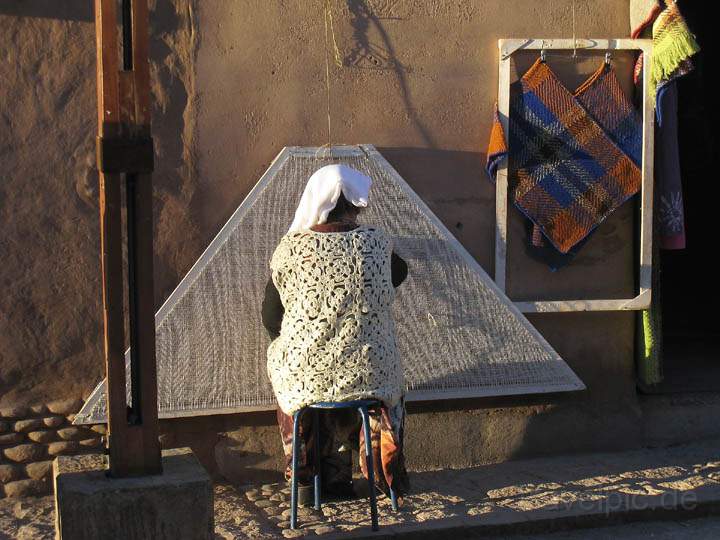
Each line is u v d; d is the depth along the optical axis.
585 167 5.18
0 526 4.39
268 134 4.90
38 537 4.24
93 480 3.59
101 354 4.77
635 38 5.18
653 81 5.16
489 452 5.25
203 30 4.79
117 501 3.51
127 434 3.62
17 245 4.64
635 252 5.36
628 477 4.98
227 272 4.79
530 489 4.82
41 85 4.62
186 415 4.77
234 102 4.85
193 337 4.77
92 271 4.73
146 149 3.54
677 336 7.32
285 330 4.24
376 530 4.23
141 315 3.61
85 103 4.67
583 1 5.19
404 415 4.73
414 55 5.03
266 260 4.83
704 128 8.43
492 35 5.11
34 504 4.64
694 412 5.57
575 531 4.44
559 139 5.15
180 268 4.84
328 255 4.18
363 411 4.15
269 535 4.23
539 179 5.14
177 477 3.62
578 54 5.19
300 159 4.89
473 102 5.12
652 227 5.29
